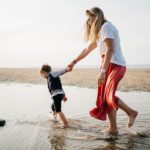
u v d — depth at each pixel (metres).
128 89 13.42
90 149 4.26
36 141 4.69
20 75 29.25
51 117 6.75
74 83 17.62
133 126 5.57
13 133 5.23
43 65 6.63
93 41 5.14
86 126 5.75
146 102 8.86
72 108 8.03
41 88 15.20
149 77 20.53
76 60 5.73
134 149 4.23
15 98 10.67
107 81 4.97
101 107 5.07
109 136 4.93
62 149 4.27
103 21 4.99
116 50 4.94
